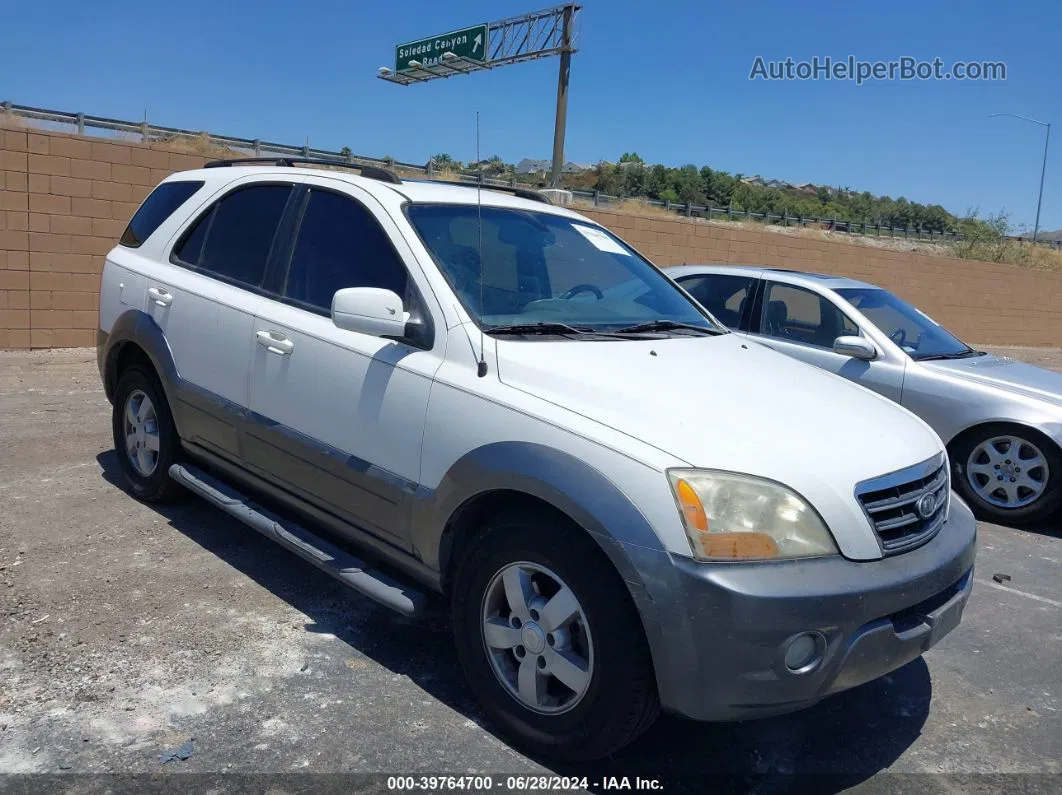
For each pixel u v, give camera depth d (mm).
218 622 3688
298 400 3666
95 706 3016
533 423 2855
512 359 3061
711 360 3418
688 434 2709
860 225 42094
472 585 3025
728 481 2580
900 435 3127
